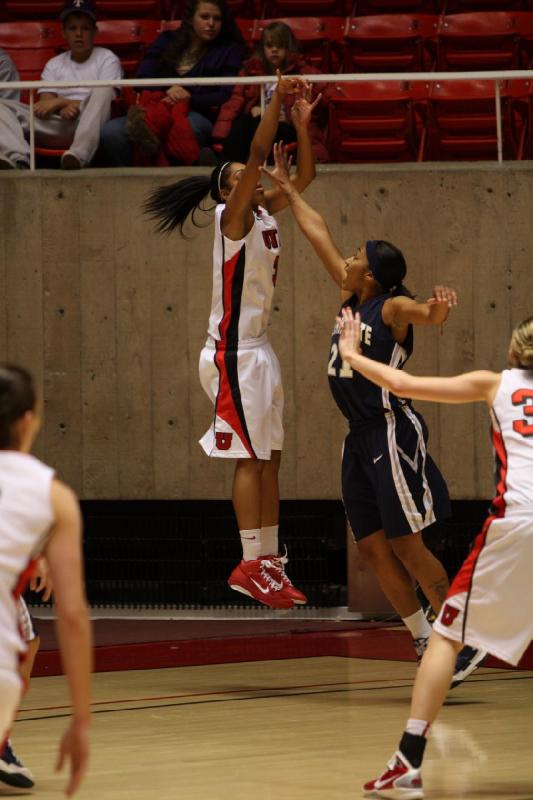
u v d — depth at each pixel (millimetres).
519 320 21781
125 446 22297
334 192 21969
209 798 10320
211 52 24094
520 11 28375
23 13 29875
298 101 17078
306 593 22672
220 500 23250
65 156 22297
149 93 22938
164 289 22203
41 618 22266
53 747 12586
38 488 7121
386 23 27578
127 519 23453
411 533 15062
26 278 22375
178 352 22203
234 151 22297
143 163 23109
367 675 16844
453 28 27188
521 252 21797
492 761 11766
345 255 21969
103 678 16844
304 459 22016
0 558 6977
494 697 15141
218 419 17156
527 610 10273
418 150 24516
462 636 10406
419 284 21922
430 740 12750
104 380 22312
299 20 27859
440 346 21875
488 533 10352
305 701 15023
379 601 21953
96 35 28016
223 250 16922
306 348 22016
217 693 15656
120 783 10969
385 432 15062
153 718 14078
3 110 22875
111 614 22656
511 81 24172
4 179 22328
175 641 19812
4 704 6879
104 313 22312
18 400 7305
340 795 10398
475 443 21781
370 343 15062
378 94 24453
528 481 10414
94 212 22297
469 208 21859
